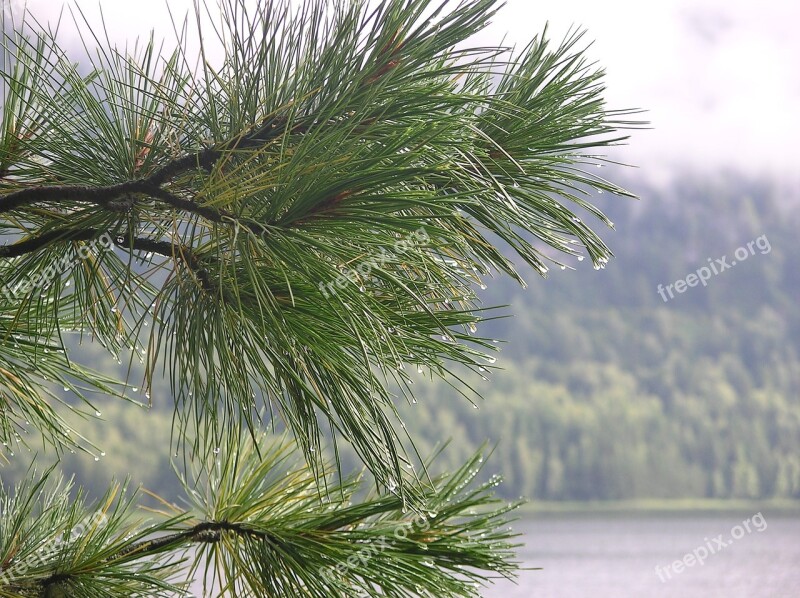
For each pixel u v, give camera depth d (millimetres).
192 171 2049
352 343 1874
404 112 1926
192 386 1947
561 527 91000
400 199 1767
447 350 2025
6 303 2449
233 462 2709
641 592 37812
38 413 2578
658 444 152250
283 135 1822
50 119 2109
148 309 2004
